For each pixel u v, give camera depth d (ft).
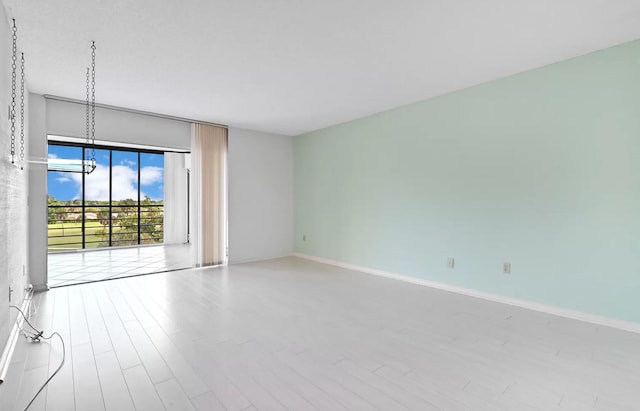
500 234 11.60
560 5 7.19
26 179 11.63
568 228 10.07
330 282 14.32
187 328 9.16
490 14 7.55
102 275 15.62
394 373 6.86
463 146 12.60
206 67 10.38
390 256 15.30
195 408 5.65
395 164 15.05
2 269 7.07
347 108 14.96
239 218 18.69
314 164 19.48
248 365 7.14
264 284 13.96
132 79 11.32
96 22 7.79
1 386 6.27
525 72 10.92
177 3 7.08
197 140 17.07
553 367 7.12
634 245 8.92
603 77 9.38
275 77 11.24
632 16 7.64
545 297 10.57
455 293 12.71
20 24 7.84
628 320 9.04
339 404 5.79
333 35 8.48
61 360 7.30
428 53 9.53
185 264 18.52
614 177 9.22
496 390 6.26
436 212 13.50
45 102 12.89
